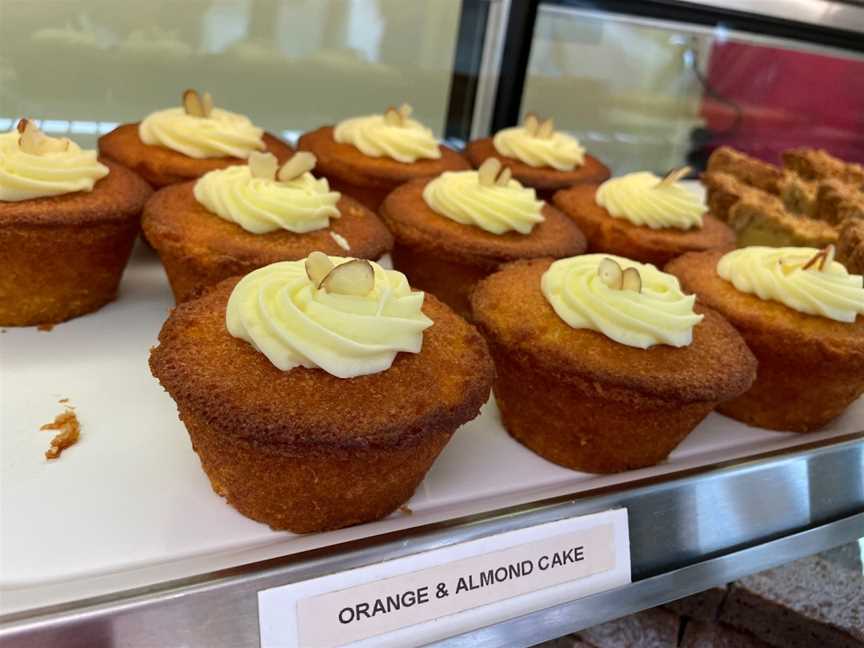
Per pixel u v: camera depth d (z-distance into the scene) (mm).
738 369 184
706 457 199
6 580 133
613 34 337
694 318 185
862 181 320
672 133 377
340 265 155
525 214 242
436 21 310
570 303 188
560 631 145
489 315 193
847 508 185
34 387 186
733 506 170
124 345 209
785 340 203
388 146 290
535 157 307
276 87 300
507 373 189
